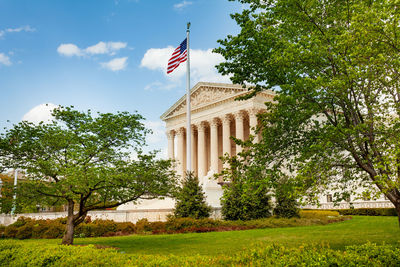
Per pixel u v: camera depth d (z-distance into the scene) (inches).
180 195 975.0
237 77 757.9
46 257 511.5
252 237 983.0
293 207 1469.0
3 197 877.8
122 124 904.9
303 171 581.6
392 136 574.6
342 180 674.2
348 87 571.2
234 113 2723.9
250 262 374.6
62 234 1254.9
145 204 1887.3
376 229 1026.7
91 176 754.8
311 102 637.3
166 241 982.4
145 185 909.2
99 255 502.3
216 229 1245.7
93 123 872.3
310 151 608.7
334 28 653.3
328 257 368.2
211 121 2903.5
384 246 406.3
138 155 908.0
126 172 845.8
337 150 639.8
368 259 361.1
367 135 609.0
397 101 625.3
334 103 642.8
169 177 995.3
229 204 1462.8
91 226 1218.6
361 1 606.5
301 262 361.1
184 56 1638.8
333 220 1427.2
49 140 812.0
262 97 2674.7
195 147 3287.4
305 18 659.4
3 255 587.2
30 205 897.5
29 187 858.8
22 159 829.2
